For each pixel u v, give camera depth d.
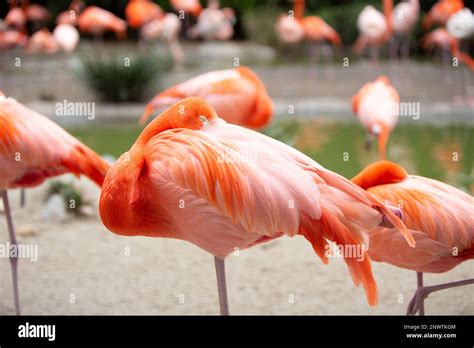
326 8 17.80
